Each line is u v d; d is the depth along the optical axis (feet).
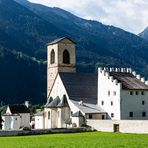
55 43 640.17
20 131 457.68
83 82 584.40
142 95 535.19
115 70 565.12
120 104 520.01
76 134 449.06
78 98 558.56
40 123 592.60
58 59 634.43
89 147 285.23
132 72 567.59
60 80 581.53
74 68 644.27
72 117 533.96
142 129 451.53
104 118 536.01
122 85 527.81
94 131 497.46
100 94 551.59
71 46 644.27
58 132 482.28
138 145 295.07
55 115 562.66
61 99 567.59
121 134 433.48
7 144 323.16
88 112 524.93
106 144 306.76
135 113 528.63
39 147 291.79
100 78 553.64
